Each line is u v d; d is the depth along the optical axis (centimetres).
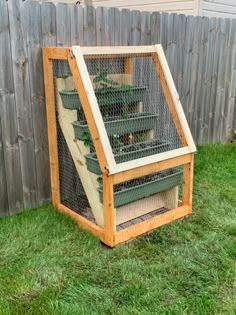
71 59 237
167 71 278
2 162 271
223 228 268
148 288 204
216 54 436
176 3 521
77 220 271
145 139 280
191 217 285
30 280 208
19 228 259
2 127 264
